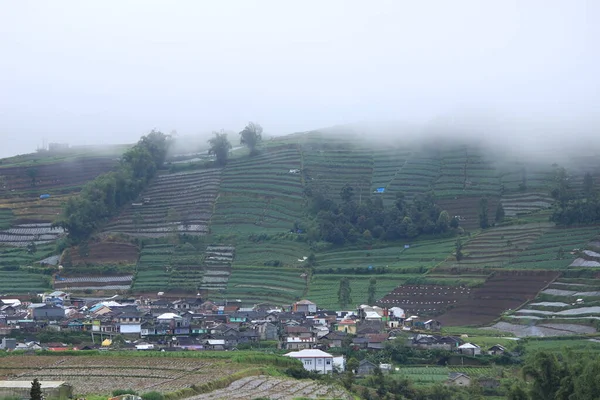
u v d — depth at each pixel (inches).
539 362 7554.1
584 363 7539.4
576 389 7135.8
